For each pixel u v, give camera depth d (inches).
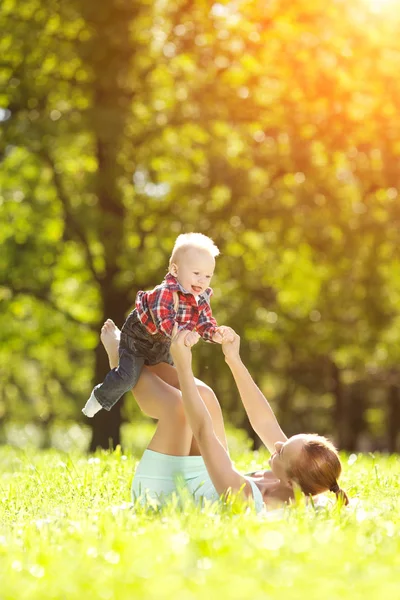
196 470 342.6
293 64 1190.9
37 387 2090.3
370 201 1232.8
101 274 1304.1
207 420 324.5
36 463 606.5
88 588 206.1
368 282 1286.9
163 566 225.3
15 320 1467.8
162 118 1171.9
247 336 1380.4
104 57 1117.7
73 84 1171.3
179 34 1199.6
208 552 240.1
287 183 1213.1
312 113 1204.5
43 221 1327.5
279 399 2194.9
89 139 1239.5
